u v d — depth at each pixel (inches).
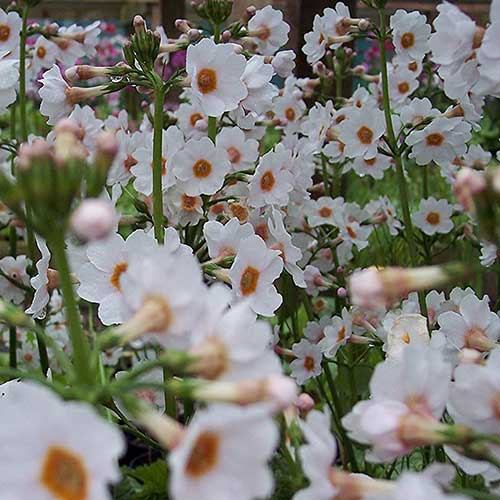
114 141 15.1
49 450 12.4
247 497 12.9
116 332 15.2
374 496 15.0
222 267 20.0
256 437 12.8
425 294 22.9
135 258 16.1
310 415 15.1
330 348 22.6
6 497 12.3
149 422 14.0
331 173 28.1
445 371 15.3
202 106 20.9
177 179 21.8
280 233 21.2
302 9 29.4
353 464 22.0
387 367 15.3
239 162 23.4
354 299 15.4
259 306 19.1
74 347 15.2
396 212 28.8
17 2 26.9
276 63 24.1
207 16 23.1
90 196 15.1
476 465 15.7
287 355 23.6
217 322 15.1
